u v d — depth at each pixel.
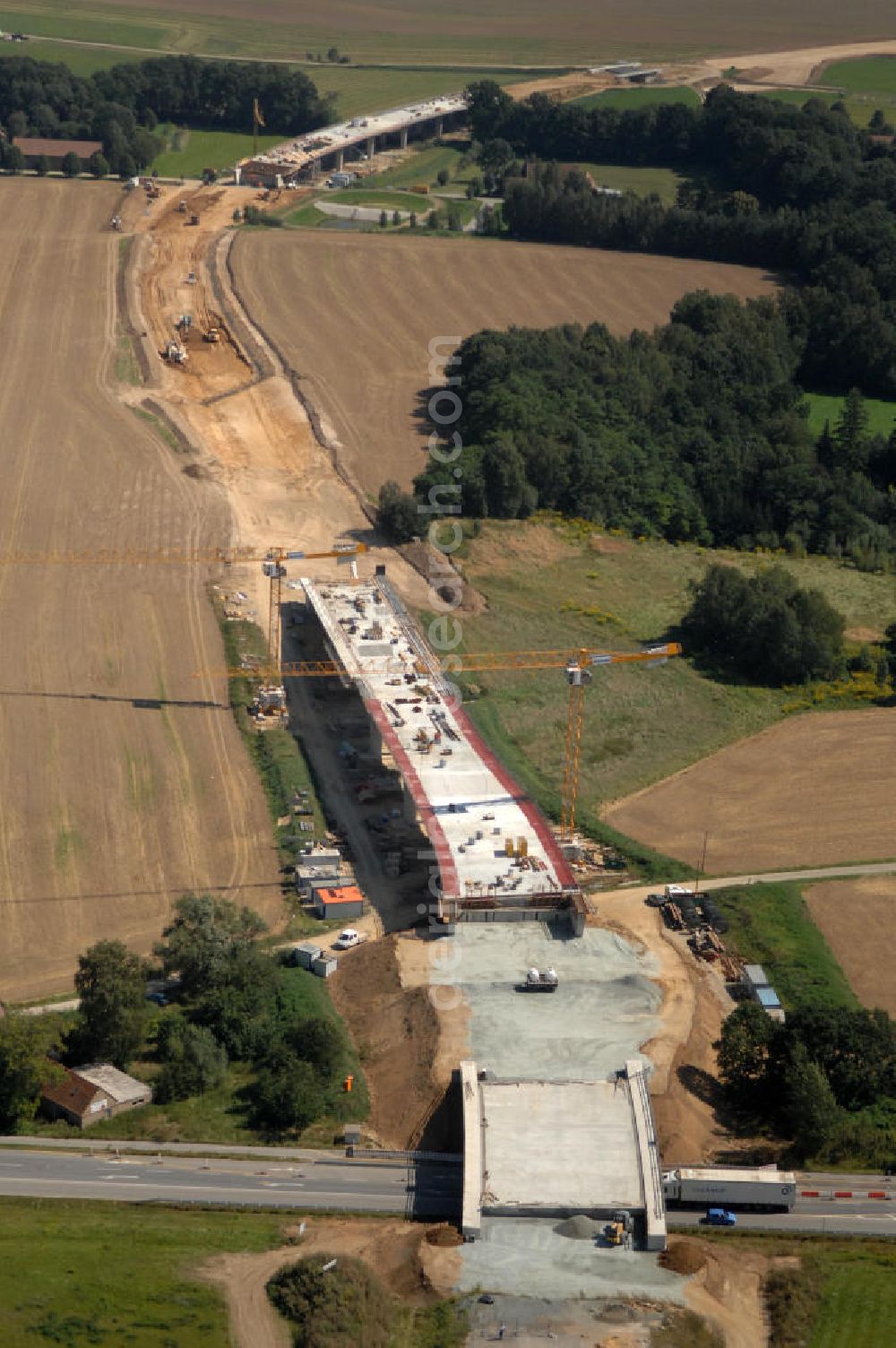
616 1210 135.88
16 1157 141.75
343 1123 149.00
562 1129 143.75
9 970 169.50
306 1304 122.75
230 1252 129.38
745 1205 138.62
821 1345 122.81
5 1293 121.75
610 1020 159.88
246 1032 157.38
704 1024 161.25
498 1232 134.25
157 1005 163.12
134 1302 122.50
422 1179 141.50
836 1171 145.12
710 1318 125.25
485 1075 149.38
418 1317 124.81
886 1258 132.62
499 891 175.50
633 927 176.88
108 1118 147.88
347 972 169.38
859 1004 166.88
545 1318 124.44
